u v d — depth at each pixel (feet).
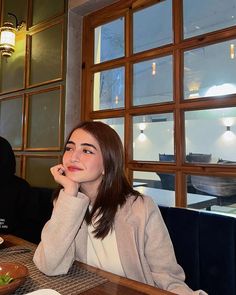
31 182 7.66
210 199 4.86
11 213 5.16
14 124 8.38
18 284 2.17
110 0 6.39
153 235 3.13
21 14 8.41
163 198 5.48
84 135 3.09
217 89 4.86
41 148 7.40
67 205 2.85
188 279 3.56
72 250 2.80
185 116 5.27
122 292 2.18
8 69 8.77
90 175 3.01
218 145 4.83
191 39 5.18
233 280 3.25
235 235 3.32
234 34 4.65
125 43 6.23
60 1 7.17
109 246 3.14
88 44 6.99
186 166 5.11
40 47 7.67
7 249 3.16
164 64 5.61
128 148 6.01
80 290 2.22
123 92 6.25
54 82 7.16
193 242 3.61
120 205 3.23
